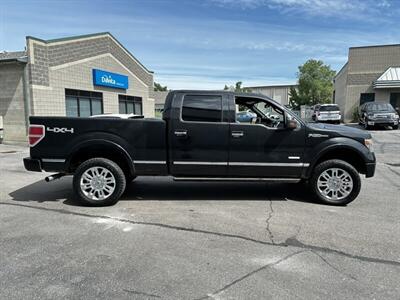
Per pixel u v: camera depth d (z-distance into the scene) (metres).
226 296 3.03
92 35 18.78
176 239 4.33
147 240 4.30
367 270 3.51
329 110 27.27
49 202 6.09
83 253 3.91
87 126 5.79
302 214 5.38
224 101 5.88
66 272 3.46
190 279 3.32
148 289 3.15
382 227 4.78
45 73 15.53
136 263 3.66
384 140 16.53
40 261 3.70
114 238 4.36
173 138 5.82
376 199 6.33
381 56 28.48
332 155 6.13
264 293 3.07
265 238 4.37
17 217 5.21
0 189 7.07
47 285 3.21
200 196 6.48
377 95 28.59
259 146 5.86
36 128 5.82
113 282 3.27
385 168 9.87
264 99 5.97
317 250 4.00
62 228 4.73
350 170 5.80
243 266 3.59
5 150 13.60
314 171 5.94
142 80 25.06
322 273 3.45
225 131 5.83
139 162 5.89
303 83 62.41
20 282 3.26
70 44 17.05
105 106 20.38
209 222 4.98
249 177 5.99
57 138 5.81
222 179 6.00
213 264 3.64
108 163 5.78
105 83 19.94
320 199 5.95
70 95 17.30
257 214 5.37
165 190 6.94
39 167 5.86
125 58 22.48
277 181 6.04
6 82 15.23
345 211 5.55
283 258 3.79
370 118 21.73
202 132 5.82
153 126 5.82
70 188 7.16
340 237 4.40
